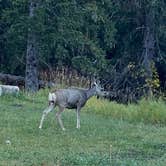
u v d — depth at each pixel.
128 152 28.31
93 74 54.41
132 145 29.86
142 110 40.06
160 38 60.62
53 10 54.53
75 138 30.69
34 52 54.56
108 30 56.56
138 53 61.16
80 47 54.72
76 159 25.41
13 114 36.41
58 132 31.86
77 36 54.19
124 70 59.19
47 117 36.06
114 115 40.50
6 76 57.78
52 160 25.53
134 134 32.91
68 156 26.20
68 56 55.03
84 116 38.75
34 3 53.69
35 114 37.00
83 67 54.16
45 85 52.66
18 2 53.94
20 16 54.78
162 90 59.53
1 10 59.53
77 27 54.75
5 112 37.00
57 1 53.97
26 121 34.25
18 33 54.88
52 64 59.16
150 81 56.06
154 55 60.84
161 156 27.66
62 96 32.81
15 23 55.06
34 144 28.72
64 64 57.97
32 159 25.59
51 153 26.97
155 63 62.56
